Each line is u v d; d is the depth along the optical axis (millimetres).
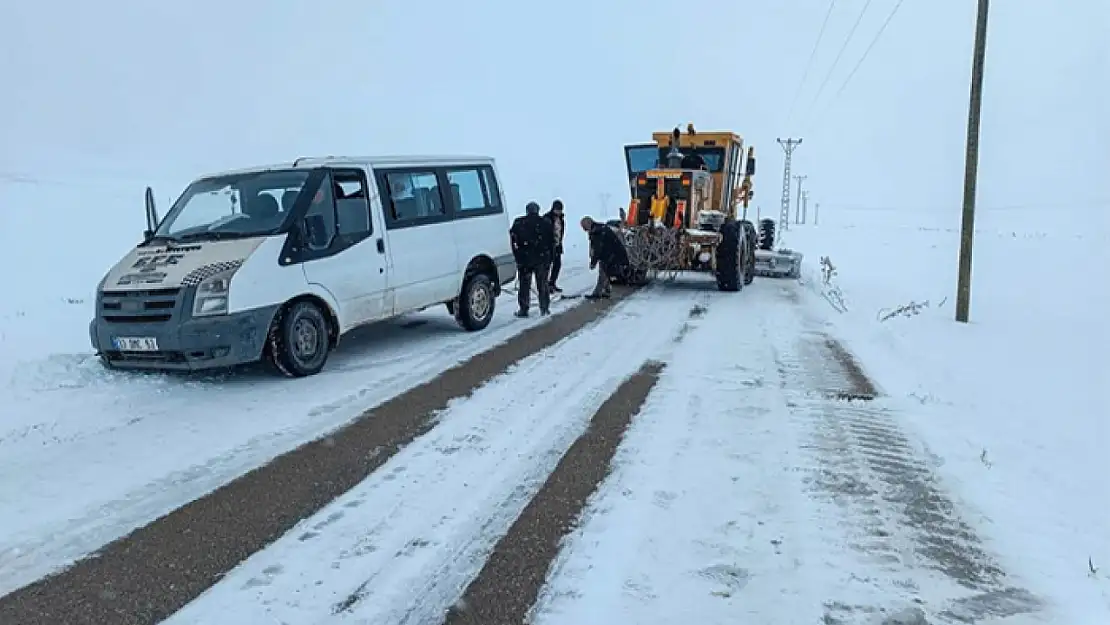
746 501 4047
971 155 9648
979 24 9602
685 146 15375
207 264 6160
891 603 3080
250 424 5316
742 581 3248
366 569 3348
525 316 10211
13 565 3365
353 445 4902
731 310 10898
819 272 17359
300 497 4098
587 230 12008
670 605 3062
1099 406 5797
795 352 7852
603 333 8914
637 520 3820
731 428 5250
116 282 6266
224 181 7238
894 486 4250
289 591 3166
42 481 4285
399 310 7844
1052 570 3352
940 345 8172
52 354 7039
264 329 6215
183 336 5902
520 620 2963
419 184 8297
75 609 3025
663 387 6348
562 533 3684
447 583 3236
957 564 3400
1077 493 4160
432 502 4039
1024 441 4988
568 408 5727
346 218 7230
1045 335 8781
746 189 17141
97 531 3693
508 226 9656
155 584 3217
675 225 13469
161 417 5453
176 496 4105
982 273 17016
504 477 4379
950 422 5395
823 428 5254
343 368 7027
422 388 6305
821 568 3352
